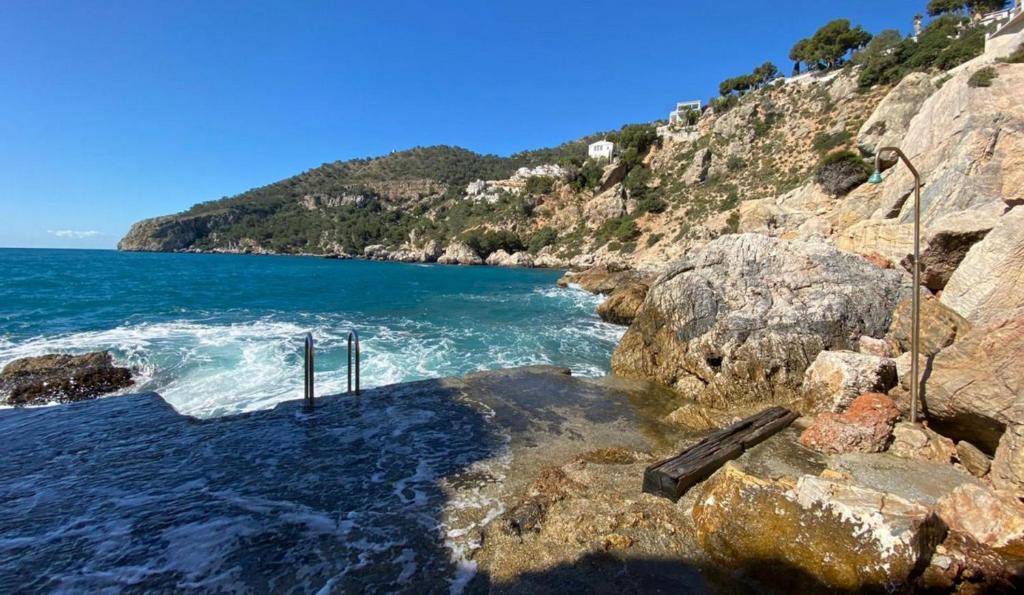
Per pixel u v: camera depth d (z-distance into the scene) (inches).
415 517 208.2
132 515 209.8
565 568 171.5
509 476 250.1
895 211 723.4
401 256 4311.0
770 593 159.6
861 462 241.3
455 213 4879.4
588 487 231.1
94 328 691.4
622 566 172.4
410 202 6574.8
